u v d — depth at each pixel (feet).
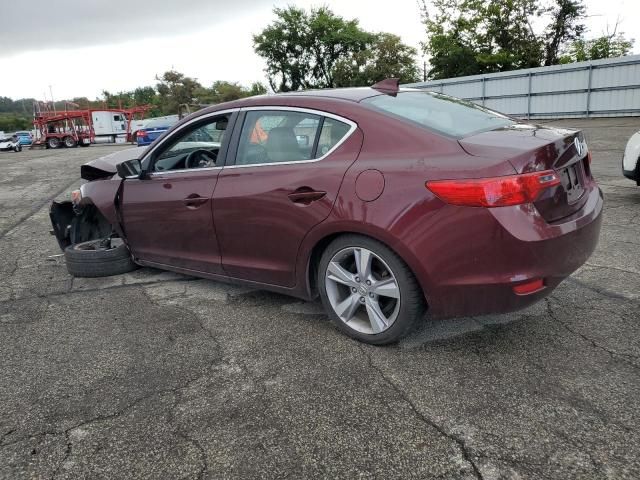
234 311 12.70
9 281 16.08
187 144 13.37
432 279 9.08
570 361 9.53
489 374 9.24
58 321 12.59
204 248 12.83
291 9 154.40
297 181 10.52
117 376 9.80
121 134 133.39
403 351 10.22
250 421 8.21
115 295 14.24
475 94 87.35
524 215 8.52
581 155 10.26
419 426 7.89
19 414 8.69
